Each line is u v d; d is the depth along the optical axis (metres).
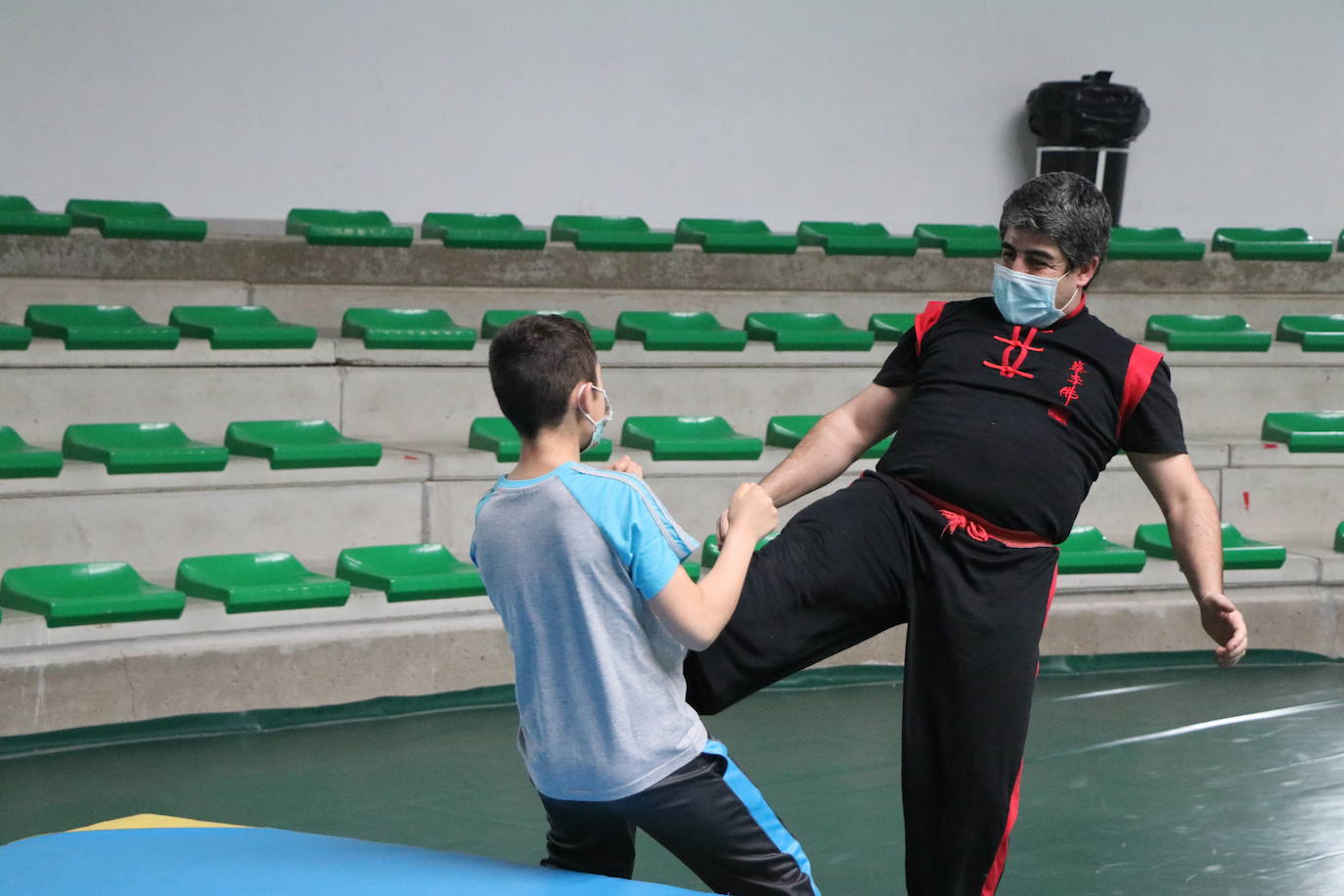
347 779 5.45
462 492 7.19
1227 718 6.41
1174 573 7.50
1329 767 5.69
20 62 8.83
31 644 5.70
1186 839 4.89
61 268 7.68
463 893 3.07
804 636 3.46
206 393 7.26
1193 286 9.76
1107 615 7.36
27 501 6.29
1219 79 11.84
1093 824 5.05
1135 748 5.95
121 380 7.06
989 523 3.49
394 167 9.93
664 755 2.93
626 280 8.93
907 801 3.50
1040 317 3.60
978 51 11.30
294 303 8.23
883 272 9.41
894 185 11.27
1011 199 3.62
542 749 2.98
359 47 9.72
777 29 10.78
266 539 6.80
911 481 3.56
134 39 9.12
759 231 10.10
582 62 10.32
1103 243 3.58
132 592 5.98
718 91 10.70
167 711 5.95
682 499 7.49
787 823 5.07
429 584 6.45
